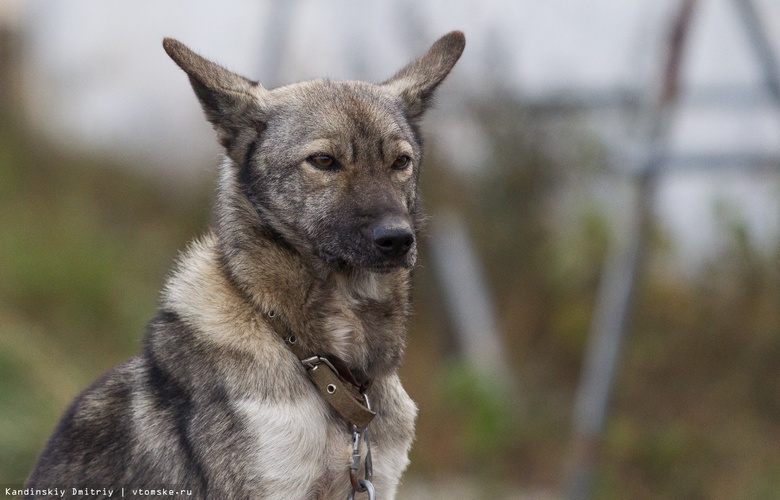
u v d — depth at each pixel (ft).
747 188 48.34
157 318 21.71
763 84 44.21
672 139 38.96
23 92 56.54
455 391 38.81
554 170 49.29
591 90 49.85
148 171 54.49
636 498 39.47
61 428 22.34
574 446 36.70
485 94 50.08
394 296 22.02
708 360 45.24
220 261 21.31
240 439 19.58
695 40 48.44
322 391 20.44
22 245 46.96
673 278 47.39
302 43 52.03
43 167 53.57
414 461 39.47
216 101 22.17
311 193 21.39
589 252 47.01
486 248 48.60
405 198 22.33
